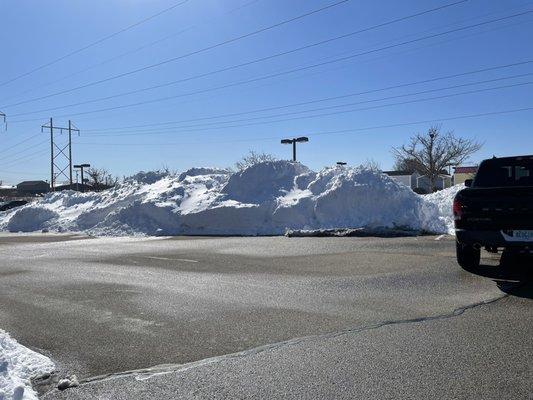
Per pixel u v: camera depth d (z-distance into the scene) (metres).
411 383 4.49
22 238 21.52
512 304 7.05
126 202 24.61
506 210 8.33
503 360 4.98
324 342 5.67
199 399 4.29
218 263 11.73
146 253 14.14
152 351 5.61
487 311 6.74
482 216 8.53
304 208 18.75
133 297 8.27
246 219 19.31
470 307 6.96
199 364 5.12
